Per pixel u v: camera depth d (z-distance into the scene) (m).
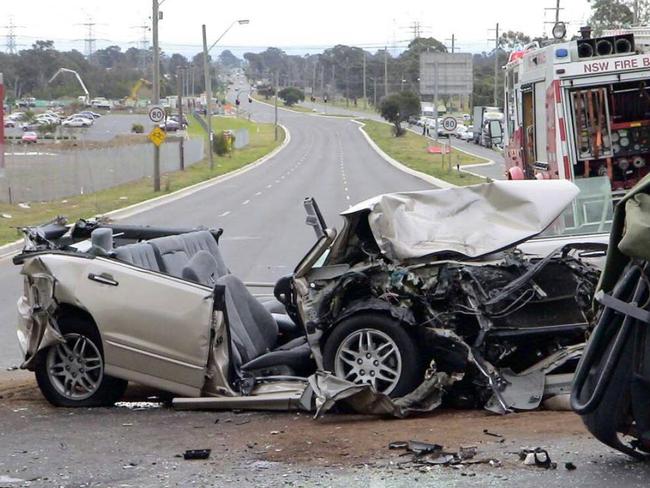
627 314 6.53
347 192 51.78
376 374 9.24
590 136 19.53
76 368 9.94
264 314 10.78
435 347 9.17
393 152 96.12
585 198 12.59
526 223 9.36
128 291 9.62
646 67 19.25
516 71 23.81
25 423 9.23
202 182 62.19
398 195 9.62
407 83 187.25
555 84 19.53
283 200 46.91
